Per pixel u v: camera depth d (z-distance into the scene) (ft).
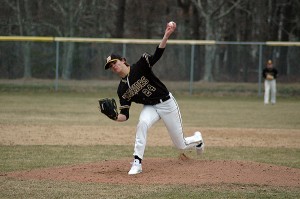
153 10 347.36
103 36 336.49
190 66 265.75
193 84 261.85
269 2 339.16
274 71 215.92
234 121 151.53
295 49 266.98
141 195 58.23
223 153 95.71
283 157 91.56
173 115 70.54
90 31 331.57
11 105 190.80
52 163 81.92
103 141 108.88
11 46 257.96
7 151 93.30
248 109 193.98
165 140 112.47
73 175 69.21
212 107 200.95
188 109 191.11
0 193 58.85
